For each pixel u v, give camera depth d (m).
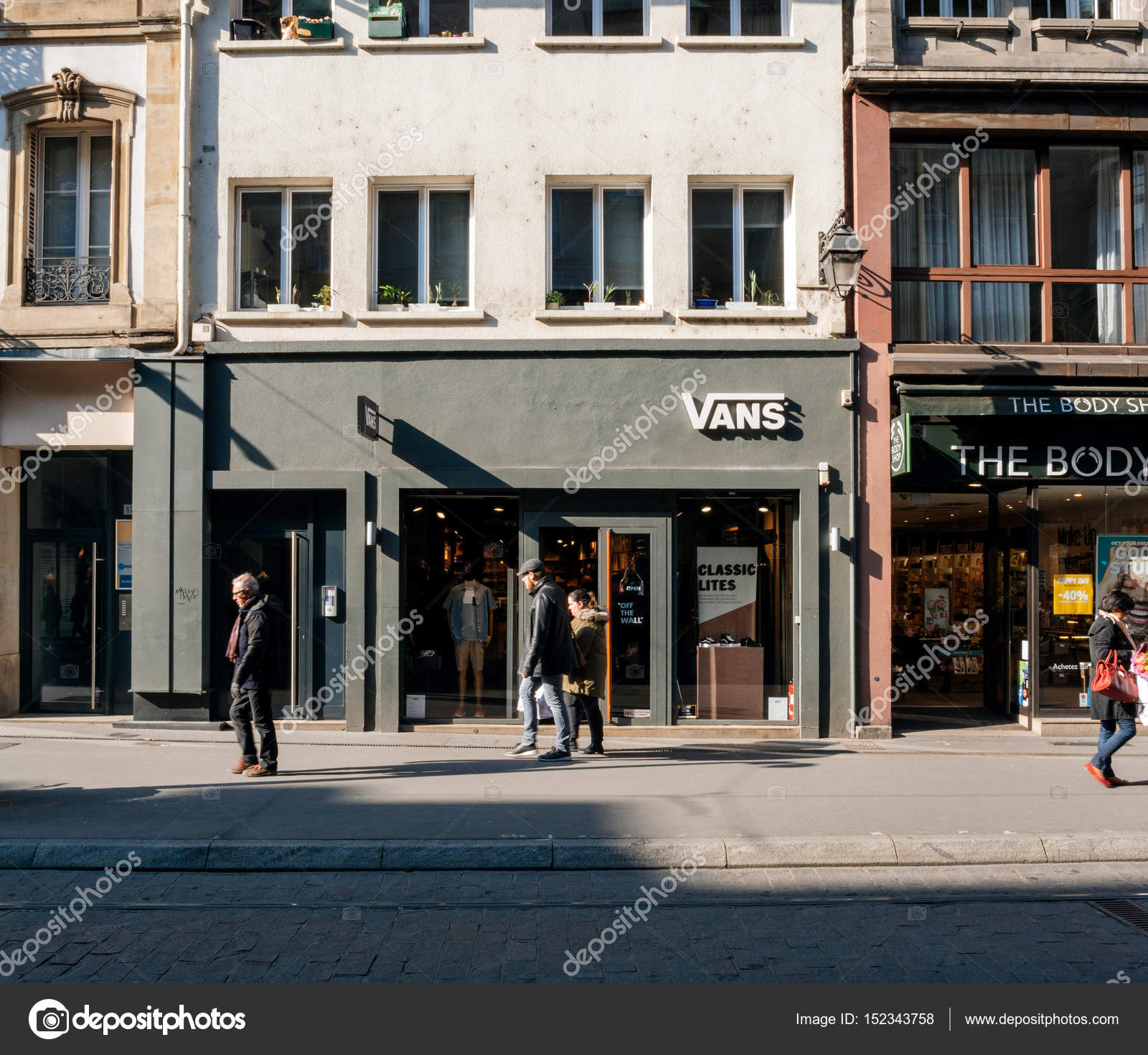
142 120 10.87
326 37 10.77
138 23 10.80
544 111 10.66
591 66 10.67
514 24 10.71
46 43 10.89
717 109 10.64
